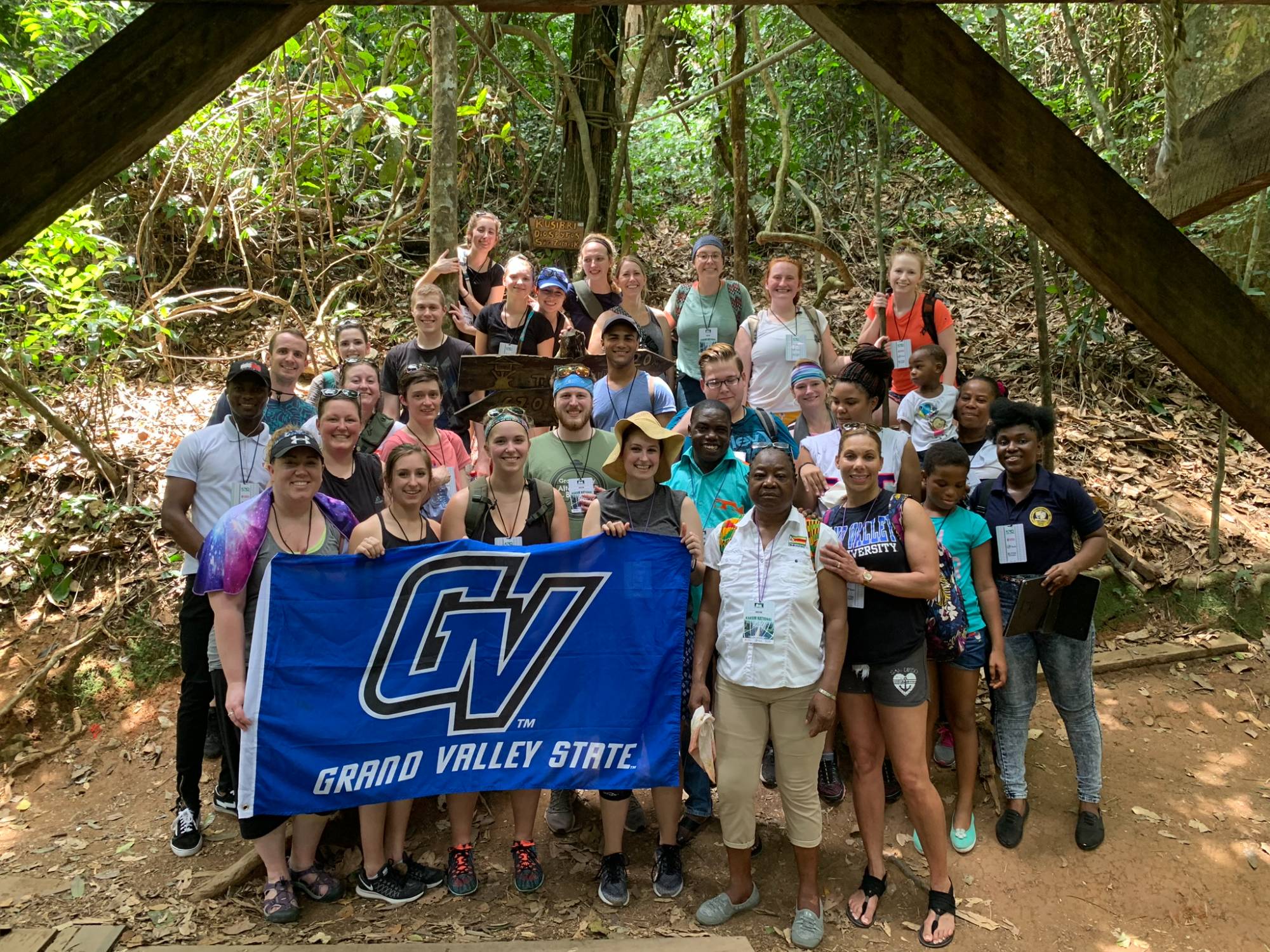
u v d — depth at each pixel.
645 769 3.68
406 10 8.01
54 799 4.51
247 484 4.16
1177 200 2.04
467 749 3.64
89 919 3.67
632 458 3.73
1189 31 2.07
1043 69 9.03
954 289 8.45
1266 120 1.82
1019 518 4.20
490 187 9.27
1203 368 1.72
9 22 7.01
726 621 3.58
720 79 8.33
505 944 3.43
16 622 5.21
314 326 7.14
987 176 1.68
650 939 3.49
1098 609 5.76
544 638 3.69
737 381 4.32
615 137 8.11
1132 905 3.88
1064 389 7.38
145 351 6.61
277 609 3.47
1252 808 4.42
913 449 4.33
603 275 5.80
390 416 5.06
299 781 3.48
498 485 3.85
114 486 5.73
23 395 5.26
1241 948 3.69
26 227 1.56
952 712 4.12
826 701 3.44
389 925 3.63
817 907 3.62
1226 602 5.78
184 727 4.05
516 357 4.62
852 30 1.62
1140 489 6.44
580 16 7.92
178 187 7.46
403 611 3.59
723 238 9.34
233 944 3.50
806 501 3.89
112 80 1.55
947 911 3.67
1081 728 4.25
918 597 3.48
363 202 8.32
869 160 9.41
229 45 1.57
